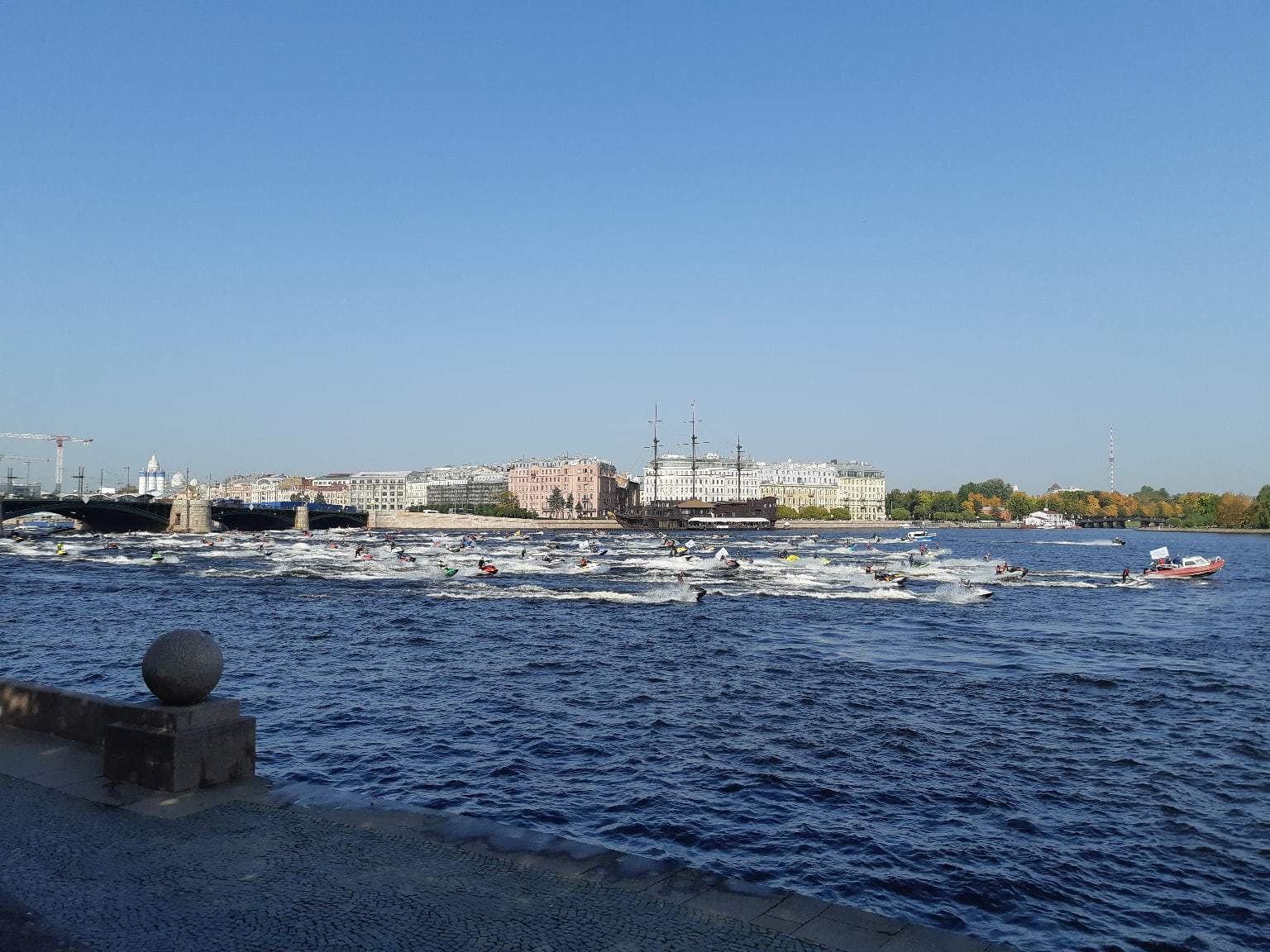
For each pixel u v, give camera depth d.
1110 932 18.27
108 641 55.78
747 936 10.23
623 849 21.67
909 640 58.66
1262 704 39.69
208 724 15.55
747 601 81.00
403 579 98.69
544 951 9.91
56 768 16.23
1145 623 69.44
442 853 12.60
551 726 33.78
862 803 25.42
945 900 19.45
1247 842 23.14
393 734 32.22
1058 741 32.72
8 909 10.86
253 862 12.28
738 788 26.53
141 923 10.54
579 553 153.25
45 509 186.38
